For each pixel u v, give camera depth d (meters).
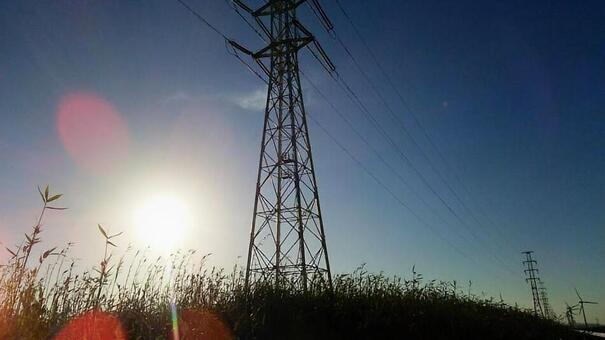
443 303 13.47
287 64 24.83
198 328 7.28
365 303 10.92
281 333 8.74
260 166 22.86
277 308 9.34
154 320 7.02
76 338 5.55
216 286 8.91
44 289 5.45
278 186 22.58
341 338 9.52
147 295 7.39
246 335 7.89
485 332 13.20
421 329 11.02
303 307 9.66
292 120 23.58
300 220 21.45
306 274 11.95
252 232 21.44
